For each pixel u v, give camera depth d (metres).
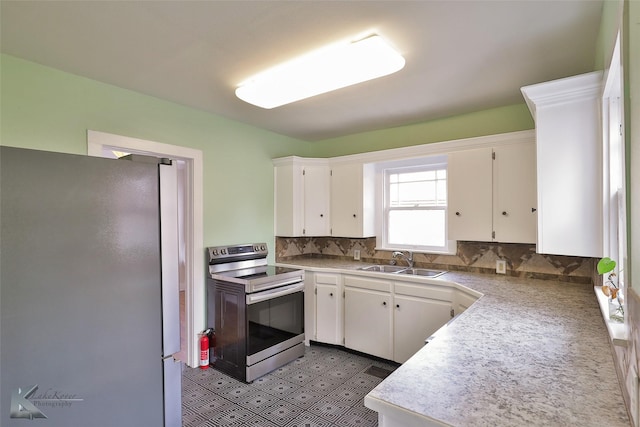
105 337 1.16
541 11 1.58
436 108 3.00
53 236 1.05
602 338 1.36
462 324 1.56
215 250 3.09
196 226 3.01
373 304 3.08
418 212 3.54
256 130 3.60
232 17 1.63
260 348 2.79
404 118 3.30
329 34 1.79
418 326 2.81
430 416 0.83
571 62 2.10
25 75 2.06
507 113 2.93
